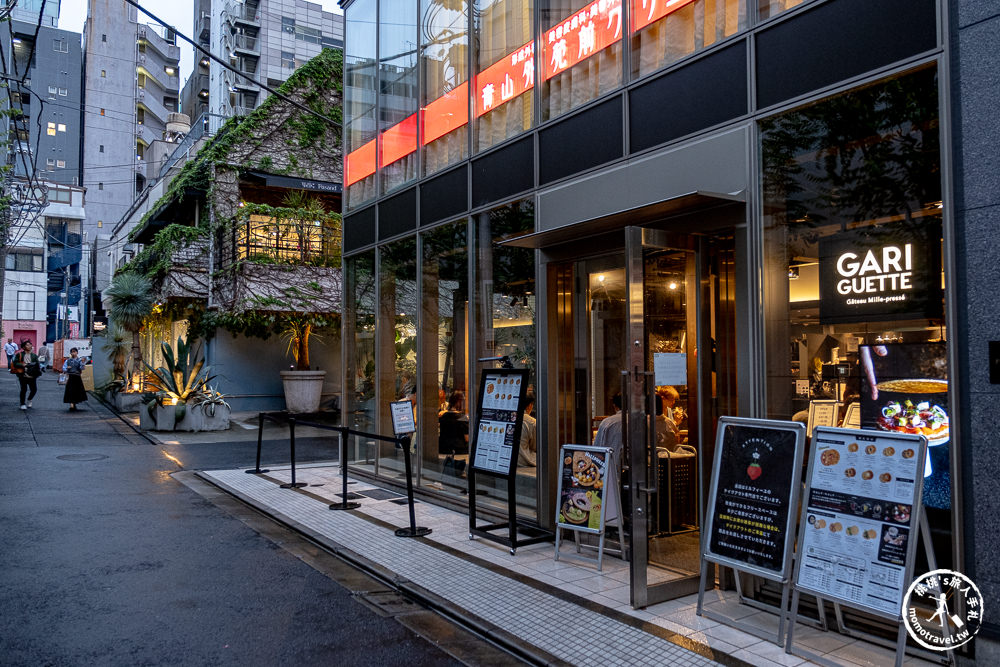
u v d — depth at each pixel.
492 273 7.75
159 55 77.12
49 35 69.06
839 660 3.80
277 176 20.69
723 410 5.40
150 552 6.28
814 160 4.69
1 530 6.95
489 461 6.46
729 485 4.46
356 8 11.12
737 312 5.08
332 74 21.47
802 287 4.77
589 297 6.76
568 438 6.89
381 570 5.65
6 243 21.77
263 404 21.03
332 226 19.17
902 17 4.12
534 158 7.11
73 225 56.16
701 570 4.56
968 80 3.81
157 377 17.39
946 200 3.86
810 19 4.64
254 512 8.09
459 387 8.26
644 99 5.91
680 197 4.55
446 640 4.33
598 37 6.50
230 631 4.43
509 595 5.02
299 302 18.14
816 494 3.99
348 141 11.31
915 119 4.13
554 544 6.53
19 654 4.01
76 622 4.54
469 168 8.13
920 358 4.10
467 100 8.26
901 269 4.21
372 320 10.26
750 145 4.98
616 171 6.12
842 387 4.50
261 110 20.69
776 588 4.71
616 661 3.87
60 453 12.62
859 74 4.33
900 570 3.53
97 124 66.38
